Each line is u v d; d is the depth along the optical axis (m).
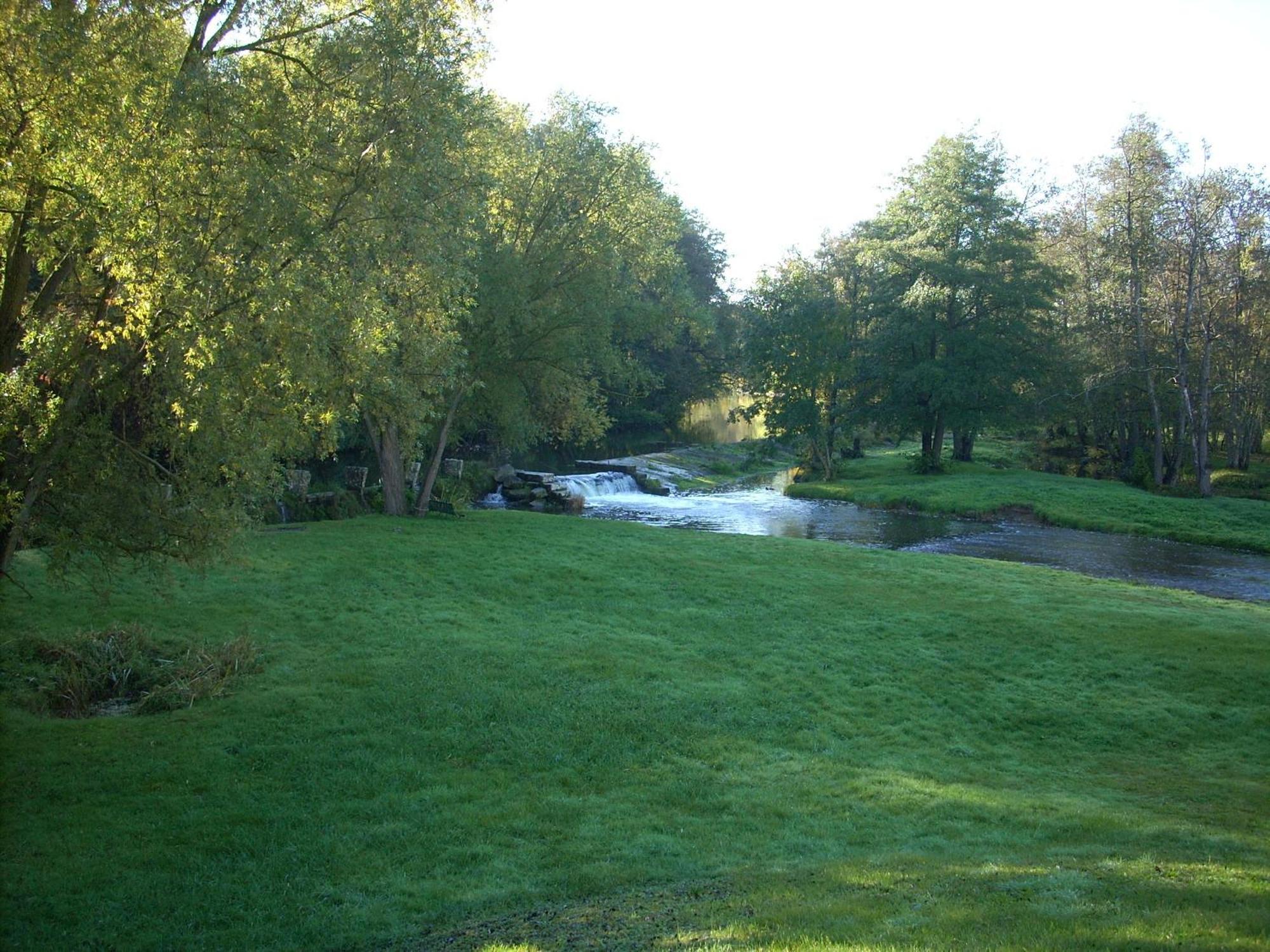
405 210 13.02
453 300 20.05
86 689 13.01
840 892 7.56
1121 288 49.78
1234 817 10.57
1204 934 5.67
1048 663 16.73
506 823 9.88
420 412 22.94
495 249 27.64
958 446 59.47
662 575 22.58
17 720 11.79
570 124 29.53
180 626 15.91
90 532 10.88
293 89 12.34
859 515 41.44
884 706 14.76
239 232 10.38
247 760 11.07
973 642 17.86
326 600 18.38
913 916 6.54
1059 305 57.78
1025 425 54.09
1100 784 11.96
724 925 6.65
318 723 12.31
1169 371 47.12
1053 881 7.51
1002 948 5.47
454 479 41.16
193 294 9.86
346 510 29.27
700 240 75.69
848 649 17.36
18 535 11.02
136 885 8.12
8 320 10.73
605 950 6.31
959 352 50.16
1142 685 15.73
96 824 9.30
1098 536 36.28
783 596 21.03
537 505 41.38
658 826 9.99
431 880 8.46
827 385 53.09
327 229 11.82
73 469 10.63
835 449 62.19
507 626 17.61
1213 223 43.53
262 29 12.64
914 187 53.91
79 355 10.24
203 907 7.81
